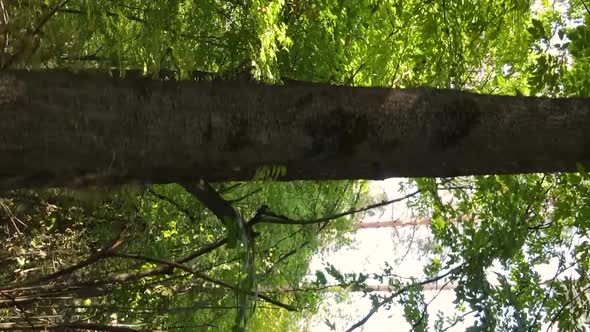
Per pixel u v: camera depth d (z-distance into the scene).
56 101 2.25
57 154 2.24
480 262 4.14
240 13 4.49
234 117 2.46
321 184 6.88
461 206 4.91
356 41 5.50
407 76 5.24
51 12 3.46
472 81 5.46
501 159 2.72
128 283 6.12
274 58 4.62
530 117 2.71
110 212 6.88
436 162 2.70
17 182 2.28
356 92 2.63
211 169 2.49
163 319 6.51
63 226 7.03
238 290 3.27
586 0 4.67
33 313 6.23
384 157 2.63
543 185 4.93
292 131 2.51
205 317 6.27
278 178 2.66
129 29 4.08
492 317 4.01
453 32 4.59
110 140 2.30
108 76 2.39
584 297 4.37
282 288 7.05
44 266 6.83
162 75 3.38
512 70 5.11
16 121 2.18
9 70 2.26
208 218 7.28
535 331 4.51
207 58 4.85
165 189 6.57
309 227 7.57
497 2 4.69
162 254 6.34
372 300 4.41
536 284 4.70
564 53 4.01
